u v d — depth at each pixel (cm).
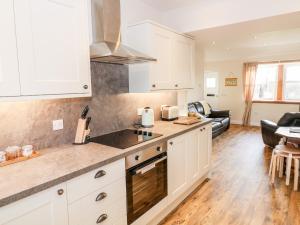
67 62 156
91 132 214
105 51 182
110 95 232
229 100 778
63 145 187
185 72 302
